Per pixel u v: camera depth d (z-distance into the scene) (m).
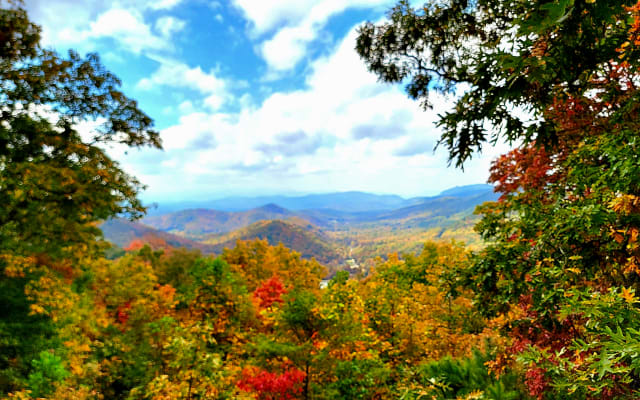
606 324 1.15
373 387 6.50
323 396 6.36
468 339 9.27
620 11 1.18
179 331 5.63
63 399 6.18
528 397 4.50
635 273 2.30
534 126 2.25
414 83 4.30
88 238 8.50
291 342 6.91
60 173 6.08
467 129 2.53
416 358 9.54
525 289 2.89
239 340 12.27
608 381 1.10
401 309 10.22
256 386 6.53
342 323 6.94
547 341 2.87
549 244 2.74
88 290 12.95
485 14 3.36
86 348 8.73
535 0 1.26
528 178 4.99
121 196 6.68
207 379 5.17
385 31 4.18
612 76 2.80
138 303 14.45
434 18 3.69
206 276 13.00
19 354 7.14
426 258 20.05
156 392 5.10
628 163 2.07
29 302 8.50
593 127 3.64
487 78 2.04
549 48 1.56
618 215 2.20
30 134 5.77
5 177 5.77
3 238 6.85
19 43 5.82
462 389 5.47
